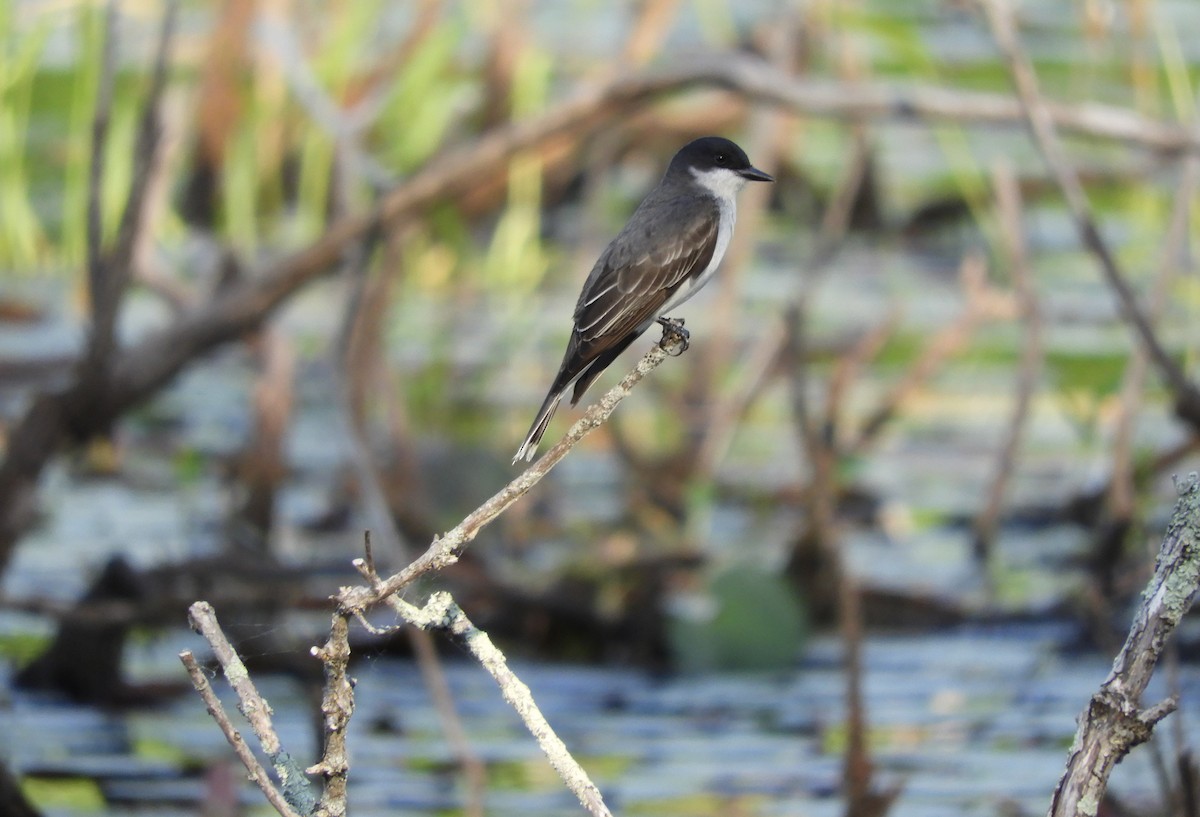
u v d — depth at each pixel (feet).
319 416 51.65
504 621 38.22
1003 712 32.89
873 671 35.94
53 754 30.58
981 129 67.62
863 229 64.54
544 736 17.25
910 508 45.11
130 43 62.34
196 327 41.93
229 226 58.85
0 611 37.24
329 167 59.98
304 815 17.46
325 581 37.14
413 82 56.95
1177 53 51.08
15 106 59.77
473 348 54.08
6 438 40.83
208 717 33.01
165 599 34.63
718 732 32.19
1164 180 57.36
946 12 74.74
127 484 45.98
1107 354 50.39
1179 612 16.83
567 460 48.78
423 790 28.89
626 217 63.57
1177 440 47.26
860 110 45.19
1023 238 48.47
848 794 26.89
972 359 53.47
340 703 17.07
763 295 57.36
